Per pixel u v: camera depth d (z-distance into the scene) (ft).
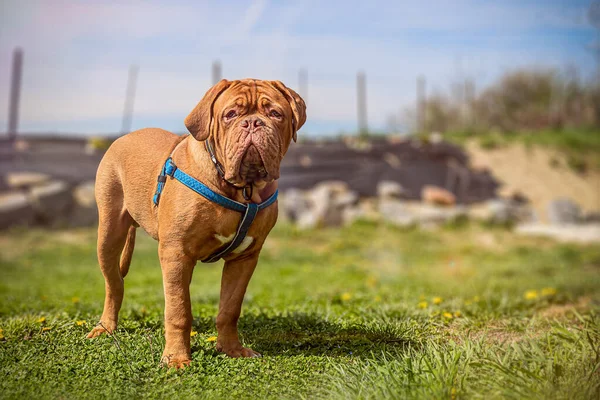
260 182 11.90
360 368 12.14
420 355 12.26
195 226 12.07
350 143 66.54
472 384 10.66
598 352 11.68
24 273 35.09
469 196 68.74
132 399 11.08
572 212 68.03
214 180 11.98
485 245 53.47
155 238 13.57
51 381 11.85
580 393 9.93
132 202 13.64
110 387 11.51
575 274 36.22
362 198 62.54
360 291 26.25
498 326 15.93
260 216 12.46
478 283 31.04
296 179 61.00
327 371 12.39
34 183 51.52
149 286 28.14
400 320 16.58
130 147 14.06
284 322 16.48
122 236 14.37
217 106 12.01
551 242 55.93
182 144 12.96
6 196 50.19
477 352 12.26
